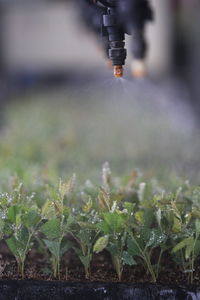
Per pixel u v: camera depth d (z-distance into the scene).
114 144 14.70
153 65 29.42
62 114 20.08
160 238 5.74
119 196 6.30
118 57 6.28
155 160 12.46
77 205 6.68
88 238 5.88
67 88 27.61
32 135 16.06
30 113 20.14
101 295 5.57
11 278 6.02
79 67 30.17
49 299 5.61
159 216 5.80
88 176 9.38
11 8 30.70
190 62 26.39
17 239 5.88
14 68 30.86
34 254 6.73
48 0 30.42
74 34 30.20
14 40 30.91
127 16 6.48
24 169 9.79
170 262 6.34
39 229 5.96
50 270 6.21
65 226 5.78
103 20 6.30
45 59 31.03
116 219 5.66
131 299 5.55
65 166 12.45
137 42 9.94
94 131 16.72
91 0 6.73
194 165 10.91
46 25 30.66
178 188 7.07
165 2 29.03
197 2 25.28
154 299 5.52
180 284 5.65
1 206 6.10
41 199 6.70
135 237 5.87
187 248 5.64
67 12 30.38
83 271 6.27
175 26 29.20
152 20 8.27
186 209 6.41
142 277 6.06
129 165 12.23
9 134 16.05
